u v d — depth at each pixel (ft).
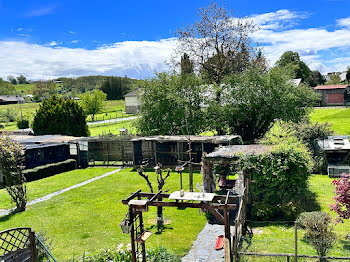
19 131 148.25
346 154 80.79
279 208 48.73
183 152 91.97
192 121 107.86
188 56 128.77
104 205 62.64
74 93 437.58
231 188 60.29
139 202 32.24
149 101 112.47
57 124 138.31
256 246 38.78
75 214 57.98
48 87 440.86
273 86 101.35
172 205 33.24
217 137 88.84
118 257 36.19
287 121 99.81
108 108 338.95
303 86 109.19
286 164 48.16
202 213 54.19
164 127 109.50
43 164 96.02
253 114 106.22
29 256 35.22
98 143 108.99
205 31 124.06
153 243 42.80
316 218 37.01
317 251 35.06
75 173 96.84
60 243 45.27
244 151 54.08
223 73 128.77
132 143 98.07
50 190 76.64
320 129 87.15
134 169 96.53
